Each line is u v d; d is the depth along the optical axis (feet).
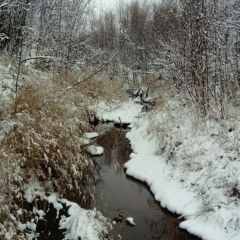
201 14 27.84
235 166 18.65
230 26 26.11
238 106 26.30
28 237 14.90
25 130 19.12
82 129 28.19
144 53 72.84
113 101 48.73
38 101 22.24
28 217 16.46
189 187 19.74
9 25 39.29
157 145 27.78
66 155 20.80
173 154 24.07
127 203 19.81
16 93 21.75
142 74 71.51
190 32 30.27
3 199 15.06
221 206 16.67
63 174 20.04
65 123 22.88
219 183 18.06
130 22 84.33
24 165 18.80
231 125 23.35
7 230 14.12
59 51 41.96
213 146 21.81
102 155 29.17
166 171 22.85
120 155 29.55
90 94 43.06
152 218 18.04
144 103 58.18
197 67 28.68
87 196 20.40
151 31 71.36
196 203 17.98
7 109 20.20
